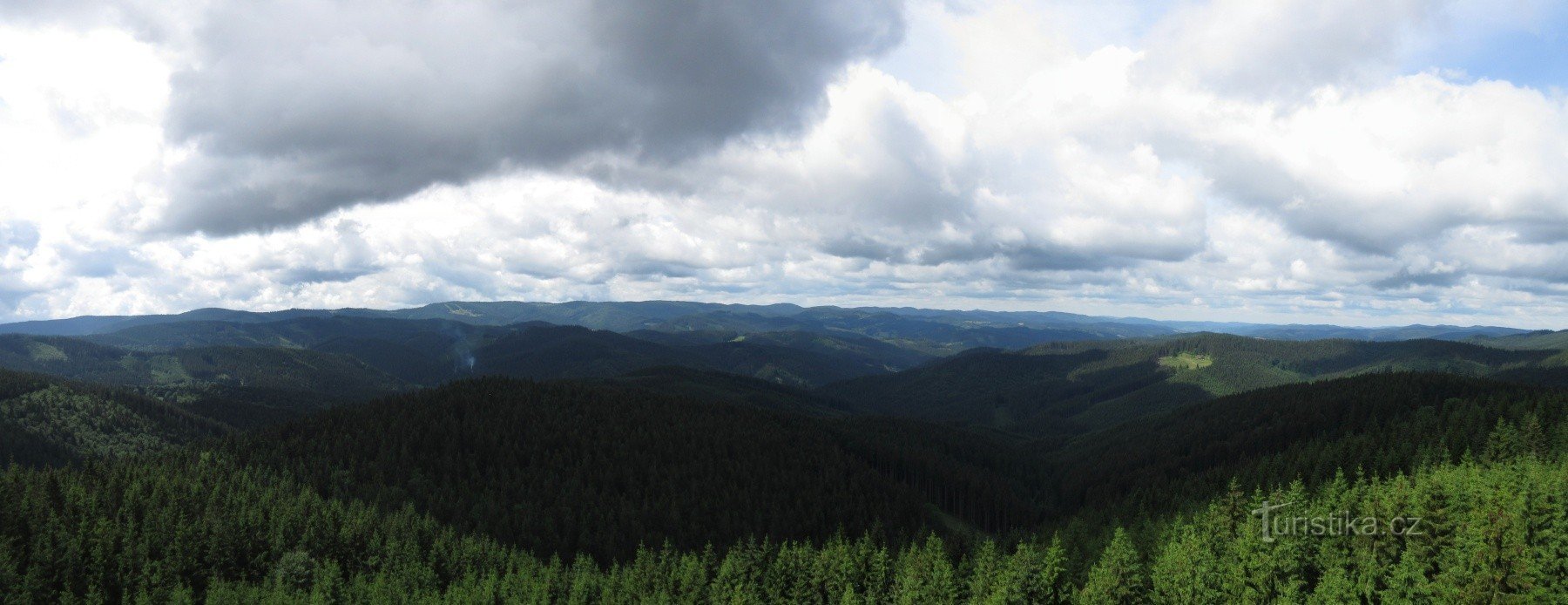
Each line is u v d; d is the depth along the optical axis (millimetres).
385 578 157375
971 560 162500
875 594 145375
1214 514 134750
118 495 181625
